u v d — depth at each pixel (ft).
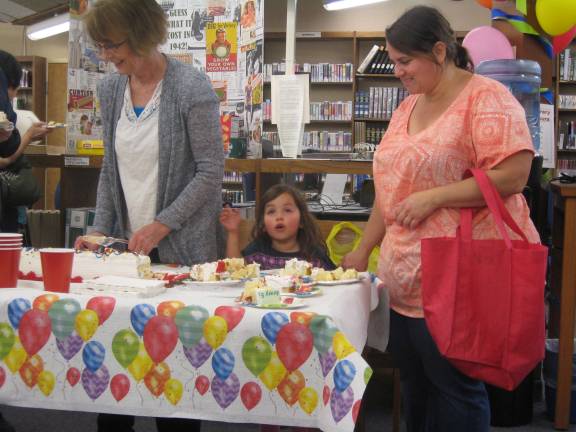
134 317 3.95
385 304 5.53
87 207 10.54
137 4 5.85
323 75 26.03
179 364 3.90
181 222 6.24
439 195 5.18
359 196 13.02
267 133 25.35
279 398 3.76
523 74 10.09
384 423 9.08
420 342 5.46
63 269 4.54
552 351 9.42
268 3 27.66
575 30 12.10
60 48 32.63
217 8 10.27
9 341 4.15
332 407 3.46
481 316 4.91
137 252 5.96
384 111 25.50
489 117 5.15
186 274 5.35
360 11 27.09
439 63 5.36
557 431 9.05
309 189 14.94
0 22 31.12
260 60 9.61
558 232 10.13
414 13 5.36
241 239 7.73
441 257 5.01
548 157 11.41
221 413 3.85
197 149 6.35
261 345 3.78
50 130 10.22
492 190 5.02
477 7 26.17
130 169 6.49
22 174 9.84
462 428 5.40
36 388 4.12
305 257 7.34
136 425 8.84
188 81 6.30
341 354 3.47
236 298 4.34
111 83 6.64
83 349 4.03
